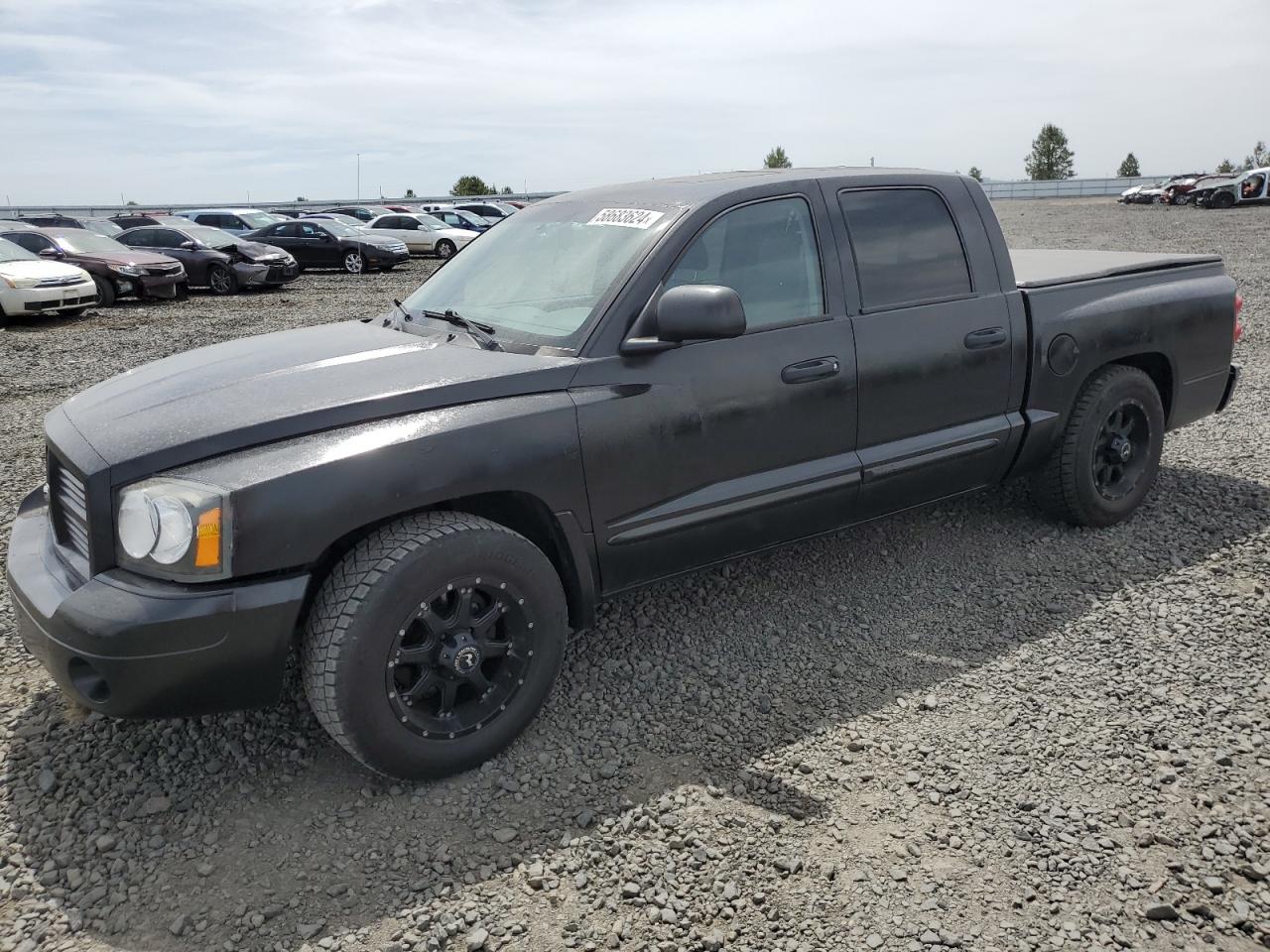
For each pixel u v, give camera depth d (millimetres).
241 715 3221
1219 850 2512
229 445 2617
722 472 3355
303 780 2891
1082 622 3773
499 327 3355
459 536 2730
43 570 2838
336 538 2627
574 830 2650
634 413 3104
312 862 2541
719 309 2916
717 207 3379
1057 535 4609
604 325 3117
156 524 2492
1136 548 4426
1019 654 3557
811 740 3059
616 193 3770
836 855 2529
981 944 2229
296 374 3020
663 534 3238
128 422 2795
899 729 3105
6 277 13383
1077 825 2621
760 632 3783
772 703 3279
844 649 3643
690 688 3389
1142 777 2814
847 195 3729
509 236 3902
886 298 3752
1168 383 4863
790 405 3455
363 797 2805
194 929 2312
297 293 18672
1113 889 2395
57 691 3396
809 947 2227
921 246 3898
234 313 14852
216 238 19406
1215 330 4906
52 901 2404
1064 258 5098
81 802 2785
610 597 3293
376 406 2754
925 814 2686
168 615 2447
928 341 3812
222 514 2477
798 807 2727
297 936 2287
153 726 3166
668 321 2959
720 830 2635
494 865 2520
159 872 2510
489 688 2941
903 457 3809
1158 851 2520
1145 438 4652
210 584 2504
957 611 3908
